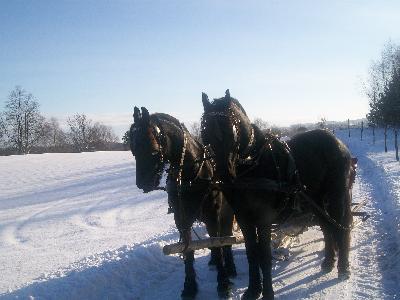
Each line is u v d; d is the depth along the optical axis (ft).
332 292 20.79
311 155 22.09
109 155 144.15
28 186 81.66
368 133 148.66
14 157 139.64
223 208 21.33
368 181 54.95
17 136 236.63
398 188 44.73
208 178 20.39
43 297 20.17
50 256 32.58
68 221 48.98
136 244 29.53
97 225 45.57
